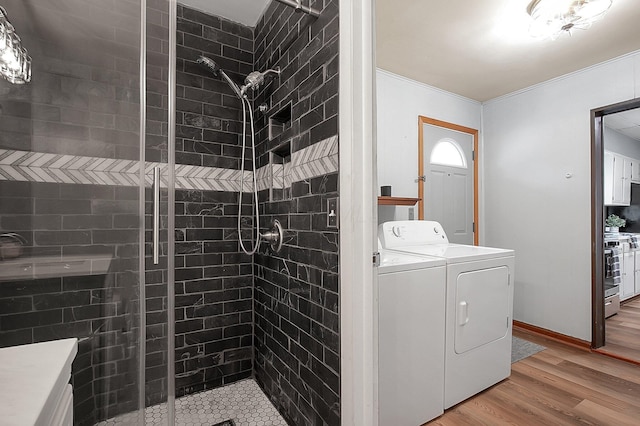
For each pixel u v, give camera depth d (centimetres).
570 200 261
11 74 95
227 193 193
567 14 169
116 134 103
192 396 178
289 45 157
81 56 101
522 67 253
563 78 267
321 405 126
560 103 268
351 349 109
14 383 55
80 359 96
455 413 163
